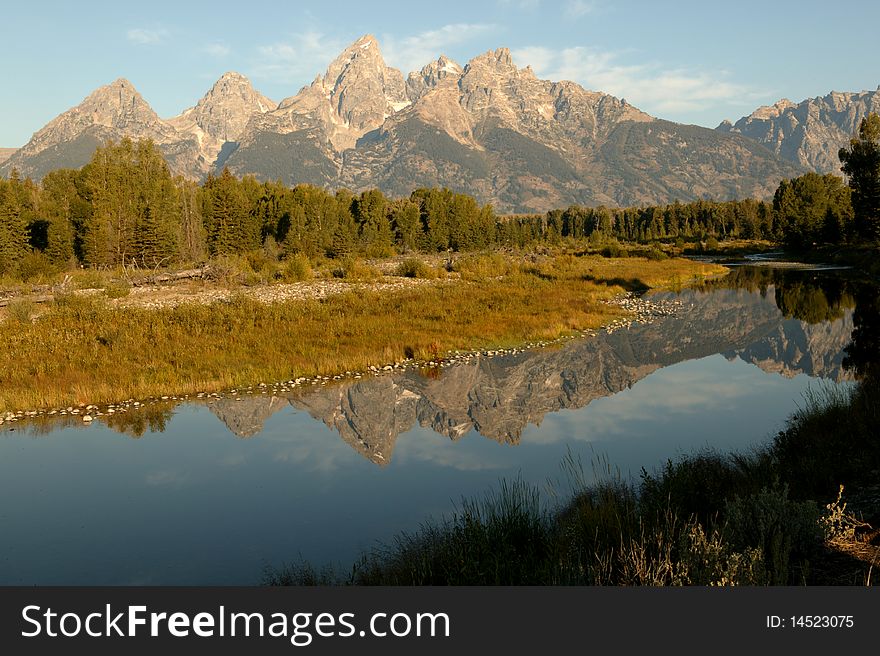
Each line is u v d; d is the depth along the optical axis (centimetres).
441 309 2978
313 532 851
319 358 2016
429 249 9500
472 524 695
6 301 3509
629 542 632
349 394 1703
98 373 1802
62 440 1320
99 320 2531
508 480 1030
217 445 1280
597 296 3734
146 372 1827
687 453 1119
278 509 941
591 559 620
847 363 1961
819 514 642
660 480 915
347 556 771
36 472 1129
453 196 11256
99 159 6750
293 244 6831
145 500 982
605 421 1413
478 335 2477
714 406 1515
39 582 715
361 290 3616
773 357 2136
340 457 1198
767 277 5134
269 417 1494
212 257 6631
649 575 540
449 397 1673
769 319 2919
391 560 729
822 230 7462
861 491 767
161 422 1452
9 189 6631
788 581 554
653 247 8319
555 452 1183
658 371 1967
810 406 1295
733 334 2580
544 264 5956
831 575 563
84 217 6638
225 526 877
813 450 936
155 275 4788
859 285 4256
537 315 2903
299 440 1313
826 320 2838
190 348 2088
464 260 6034
